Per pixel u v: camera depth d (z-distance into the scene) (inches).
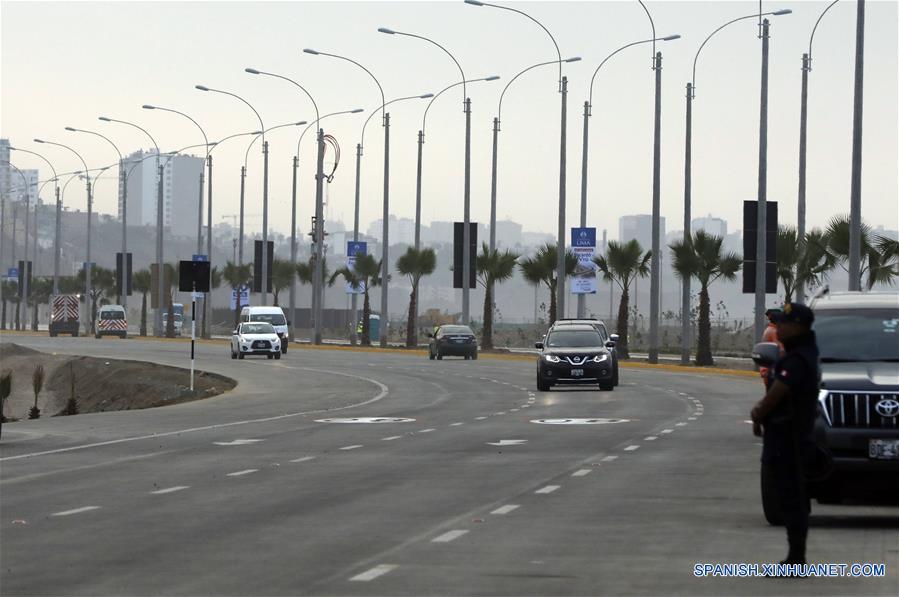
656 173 6752.0
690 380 5305.1
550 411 3545.8
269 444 2586.1
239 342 7593.5
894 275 5280.5
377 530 1429.6
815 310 1715.1
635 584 1112.8
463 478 1950.1
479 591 1081.4
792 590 1089.4
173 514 1566.2
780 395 1160.8
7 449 2534.5
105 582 1130.0
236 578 1144.8
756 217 5807.1
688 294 6702.8
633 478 1935.3
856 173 4315.9
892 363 1590.8
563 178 7539.4
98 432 2962.6
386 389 4749.0
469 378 5521.7
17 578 1150.3
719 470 2041.1
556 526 1454.2
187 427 3090.6
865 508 1641.2
